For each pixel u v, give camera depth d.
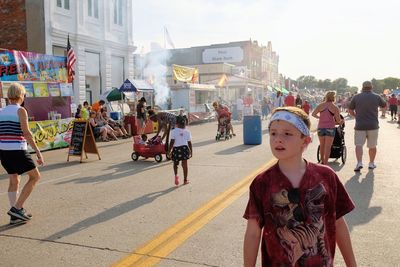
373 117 8.86
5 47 22.27
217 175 8.85
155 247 4.60
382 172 8.80
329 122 8.97
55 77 15.08
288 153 2.12
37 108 16.34
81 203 6.68
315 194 2.09
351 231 5.06
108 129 17.27
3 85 12.91
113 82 27.25
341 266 4.04
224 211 6.00
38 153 5.72
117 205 6.50
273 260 2.14
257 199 2.20
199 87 28.80
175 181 7.87
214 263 4.14
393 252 4.39
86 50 24.27
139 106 19.28
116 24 27.11
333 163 10.06
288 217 2.08
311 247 2.07
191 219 5.63
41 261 4.29
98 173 9.49
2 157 5.64
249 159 11.15
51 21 21.55
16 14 21.84
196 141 16.20
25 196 5.73
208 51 63.19
